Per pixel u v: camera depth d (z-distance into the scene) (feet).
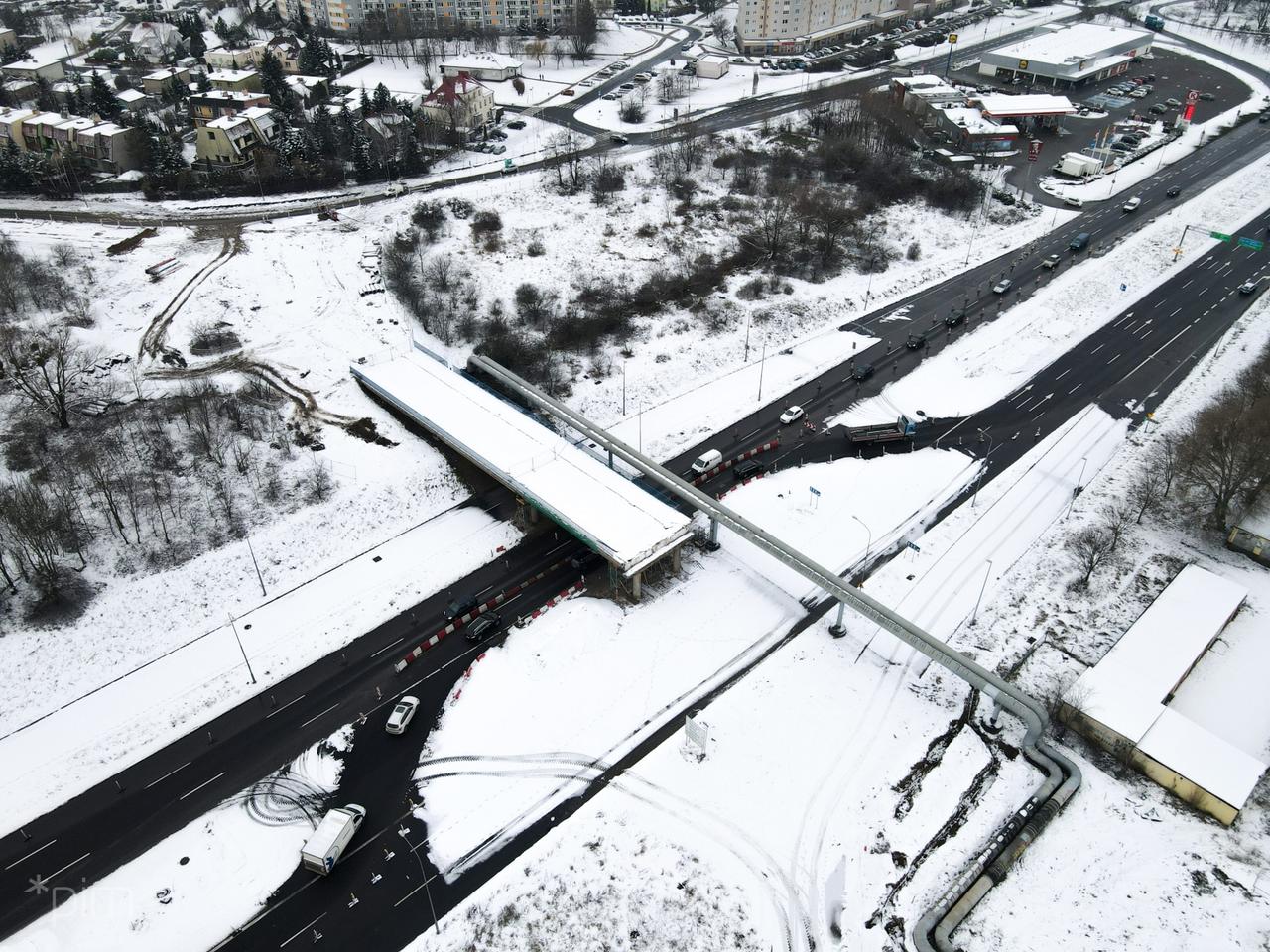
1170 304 400.06
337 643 240.32
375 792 201.98
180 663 233.35
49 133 519.19
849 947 173.37
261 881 184.75
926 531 277.85
